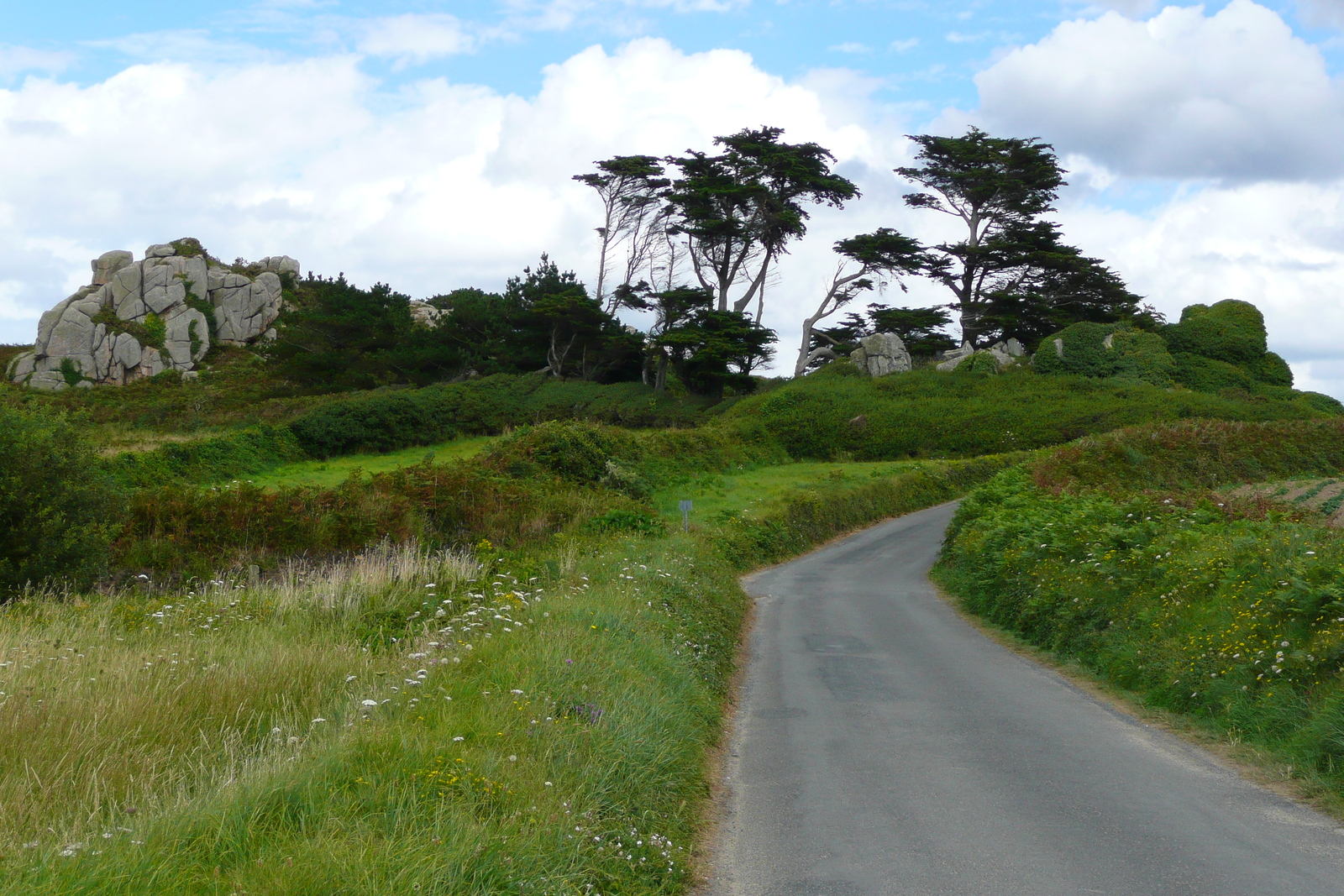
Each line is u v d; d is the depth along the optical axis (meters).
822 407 54.28
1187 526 15.77
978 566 21.20
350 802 5.09
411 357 70.44
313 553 20.33
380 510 22.41
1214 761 8.28
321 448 45.22
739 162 63.47
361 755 5.69
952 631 17.02
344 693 7.94
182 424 48.09
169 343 84.81
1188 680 10.09
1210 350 66.25
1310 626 9.27
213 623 12.31
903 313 68.06
